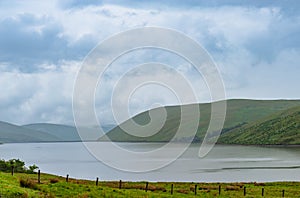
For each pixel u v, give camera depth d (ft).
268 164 503.20
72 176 375.45
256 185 257.14
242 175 379.76
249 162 542.57
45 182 175.63
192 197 179.93
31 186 151.74
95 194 153.69
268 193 215.92
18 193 130.00
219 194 200.95
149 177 366.22
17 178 179.52
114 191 164.76
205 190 217.97
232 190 223.92
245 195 201.98
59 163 560.20
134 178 357.00
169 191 201.46
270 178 352.08
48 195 138.31
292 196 207.31
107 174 396.37
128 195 159.63
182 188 225.76
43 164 545.03
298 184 264.93
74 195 147.33
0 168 265.95
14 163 272.92
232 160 587.27
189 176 373.61
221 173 400.88
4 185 139.74
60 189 155.33
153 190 202.39
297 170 422.00
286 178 351.46
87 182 228.43
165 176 375.04
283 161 553.23
